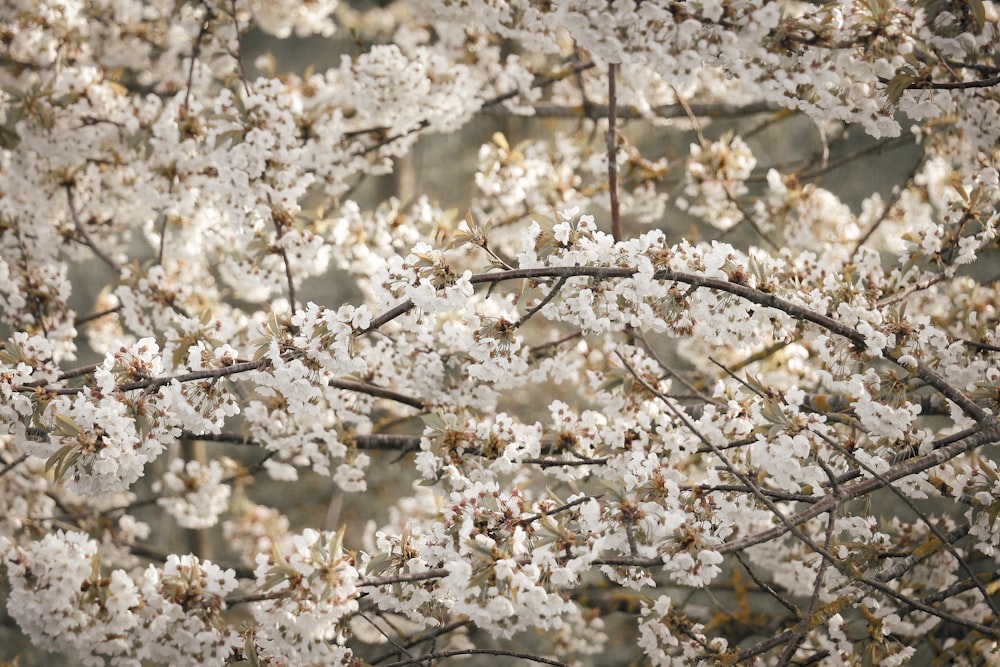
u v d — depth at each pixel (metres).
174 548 8.52
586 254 2.79
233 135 3.66
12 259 4.67
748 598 6.66
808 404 3.88
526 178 4.77
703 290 2.91
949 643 4.20
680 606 4.95
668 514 2.67
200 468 5.45
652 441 3.57
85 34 4.87
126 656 2.71
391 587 2.81
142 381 2.71
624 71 5.06
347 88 4.51
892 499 5.83
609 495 2.69
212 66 5.30
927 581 4.10
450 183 9.33
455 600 2.81
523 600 2.41
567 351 4.12
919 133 4.47
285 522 6.93
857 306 3.15
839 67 2.68
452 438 3.48
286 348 2.78
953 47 2.80
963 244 3.50
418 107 4.57
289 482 9.77
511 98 5.26
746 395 3.70
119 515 5.57
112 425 2.61
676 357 7.70
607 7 2.49
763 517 3.17
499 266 2.82
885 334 3.06
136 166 4.48
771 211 5.00
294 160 3.72
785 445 2.75
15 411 2.69
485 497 2.82
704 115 5.59
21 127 4.32
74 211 4.57
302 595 2.54
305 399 2.80
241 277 4.06
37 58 4.71
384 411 5.47
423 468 3.47
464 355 3.89
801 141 8.05
